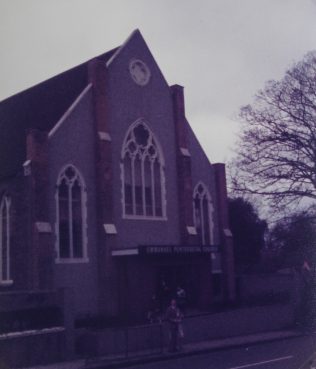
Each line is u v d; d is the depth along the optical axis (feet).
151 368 60.59
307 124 114.73
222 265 115.65
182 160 108.99
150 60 108.58
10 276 92.48
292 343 79.92
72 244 92.12
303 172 114.32
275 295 109.91
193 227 108.47
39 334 65.67
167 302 96.37
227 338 85.40
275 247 124.98
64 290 69.21
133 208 101.19
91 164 96.27
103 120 97.30
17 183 91.15
